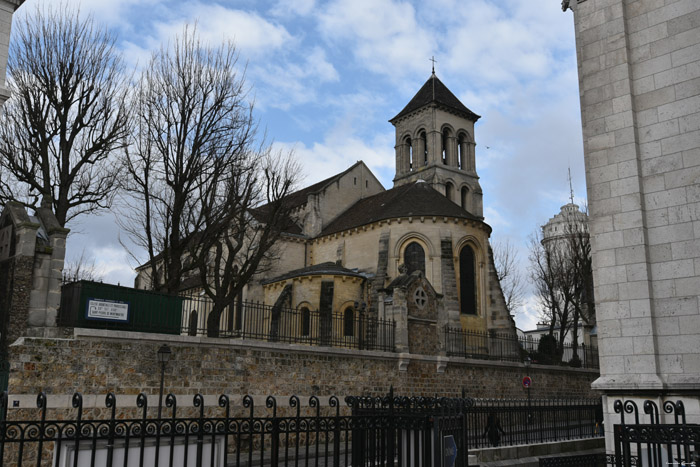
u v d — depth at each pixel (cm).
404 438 981
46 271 1919
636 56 1507
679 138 1399
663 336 1350
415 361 2727
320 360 2328
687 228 1355
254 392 2091
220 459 749
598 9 1582
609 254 1453
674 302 1346
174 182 2495
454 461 920
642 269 1391
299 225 5138
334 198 5162
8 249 1978
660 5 1482
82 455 656
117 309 1928
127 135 2717
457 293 3956
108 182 2847
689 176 1370
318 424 816
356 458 932
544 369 3450
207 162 2603
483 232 4322
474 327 4072
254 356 2120
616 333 1410
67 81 2562
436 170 6556
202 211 2570
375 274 4109
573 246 4869
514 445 1848
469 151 6962
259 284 4231
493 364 3103
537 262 5688
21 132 2561
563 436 2114
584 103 1567
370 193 5506
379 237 4238
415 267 4103
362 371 2483
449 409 967
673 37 1448
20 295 1850
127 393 1778
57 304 1920
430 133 6712
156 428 705
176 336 1917
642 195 1433
